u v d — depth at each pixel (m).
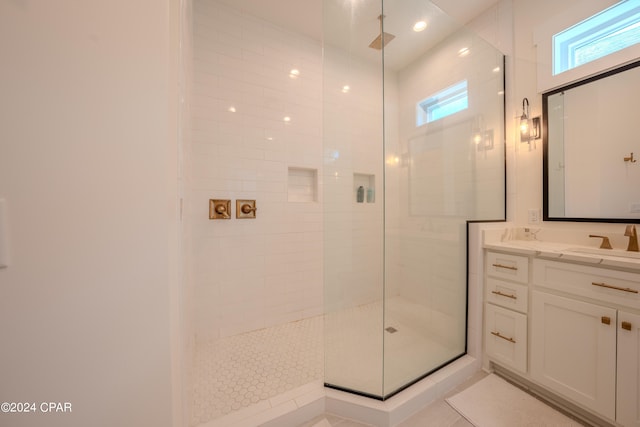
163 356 0.55
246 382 1.32
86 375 0.50
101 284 0.50
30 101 0.45
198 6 1.75
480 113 1.87
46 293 0.47
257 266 1.99
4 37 0.43
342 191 1.89
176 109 0.63
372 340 1.61
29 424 0.47
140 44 0.52
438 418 1.17
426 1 1.64
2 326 0.45
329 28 1.86
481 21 2.00
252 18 1.93
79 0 0.48
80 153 0.48
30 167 0.45
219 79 1.82
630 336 0.97
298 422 1.14
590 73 1.42
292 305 2.14
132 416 0.53
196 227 1.76
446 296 1.63
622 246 1.32
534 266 1.29
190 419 1.03
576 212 1.49
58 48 0.46
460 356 1.56
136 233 0.52
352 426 1.12
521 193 1.75
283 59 2.06
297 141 2.14
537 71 1.66
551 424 1.12
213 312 1.83
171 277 0.57
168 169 0.55
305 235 2.19
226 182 1.86
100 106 0.49
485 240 1.55
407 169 1.82
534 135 1.68
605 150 1.38
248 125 1.93
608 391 1.02
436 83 1.92
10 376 0.46
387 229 1.75
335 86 1.93
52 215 0.47
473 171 1.87
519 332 1.35
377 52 1.97
